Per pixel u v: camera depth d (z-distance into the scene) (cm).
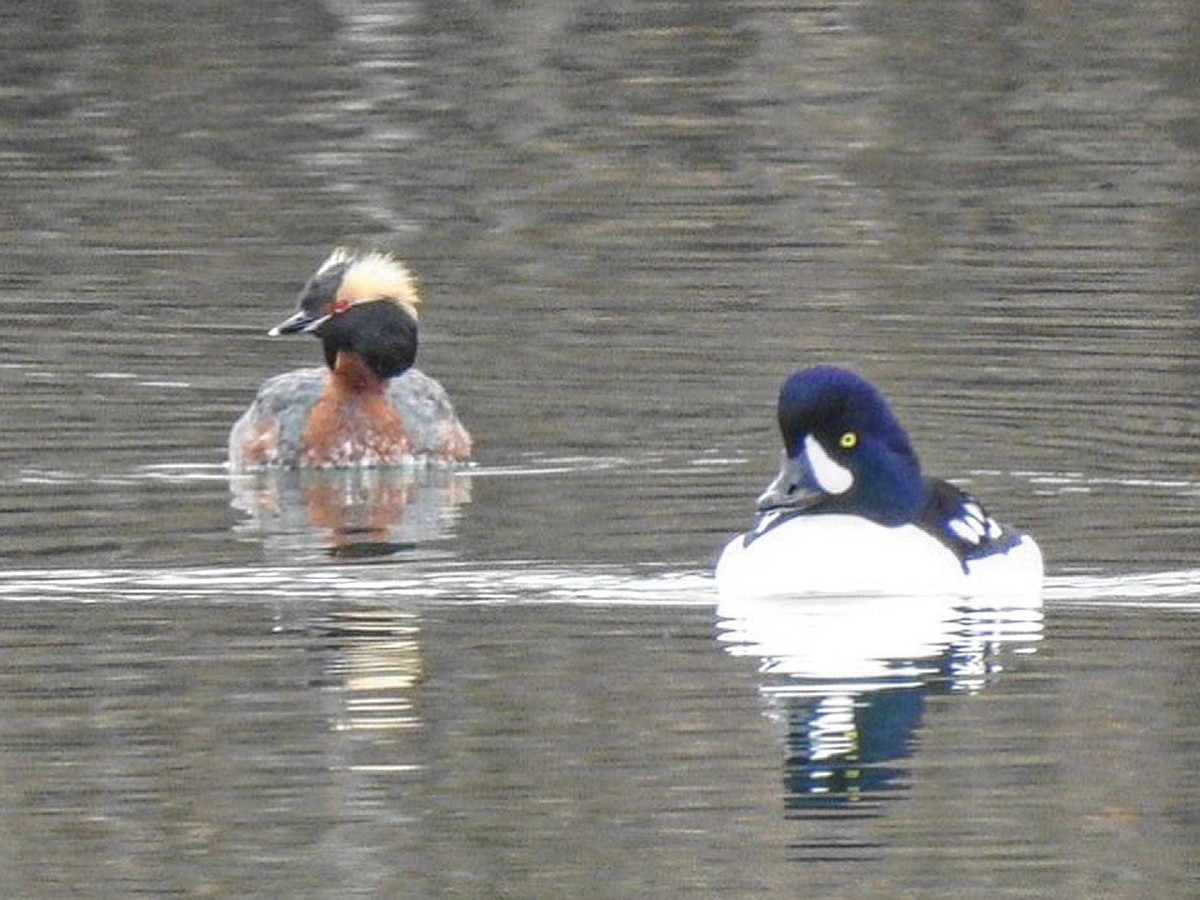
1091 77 2891
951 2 3161
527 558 1538
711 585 1475
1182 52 2961
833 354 2009
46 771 1188
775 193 2539
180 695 1284
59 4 3180
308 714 1258
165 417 1895
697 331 2084
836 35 3052
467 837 1105
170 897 1051
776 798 1146
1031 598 1443
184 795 1154
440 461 1791
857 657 1336
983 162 2628
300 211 2498
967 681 1298
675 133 2758
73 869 1084
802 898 1046
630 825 1121
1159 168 2589
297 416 1788
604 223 2444
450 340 2080
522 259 2331
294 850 1101
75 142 2741
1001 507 1639
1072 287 2191
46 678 1313
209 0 3212
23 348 2061
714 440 1817
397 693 1286
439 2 3186
